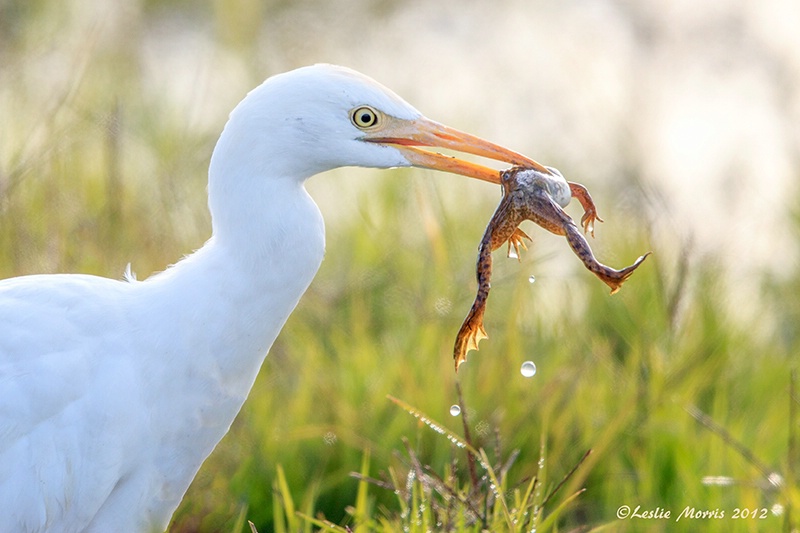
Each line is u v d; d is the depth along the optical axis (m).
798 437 9.56
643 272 11.14
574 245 6.72
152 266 10.66
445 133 7.01
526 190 6.90
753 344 11.63
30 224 10.97
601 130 16.81
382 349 10.59
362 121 6.90
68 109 13.08
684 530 8.92
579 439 9.55
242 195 6.82
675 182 15.81
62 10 16.92
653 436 9.55
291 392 9.96
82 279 6.96
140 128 14.08
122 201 11.45
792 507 8.41
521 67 19.05
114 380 6.65
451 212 12.83
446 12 20.83
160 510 7.20
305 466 9.31
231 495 8.96
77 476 6.53
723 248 12.73
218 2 17.95
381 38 19.22
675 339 10.60
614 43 19.89
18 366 6.47
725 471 9.33
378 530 8.00
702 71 19.09
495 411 9.44
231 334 6.97
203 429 7.15
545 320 11.38
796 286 12.74
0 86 14.16
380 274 11.62
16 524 6.42
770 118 17.89
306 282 7.06
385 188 13.37
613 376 10.20
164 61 18.03
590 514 9.34
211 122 15.03
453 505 7.61
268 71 16.86
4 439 6.37
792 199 14.10
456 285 11.03
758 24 20.16
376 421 9.52
